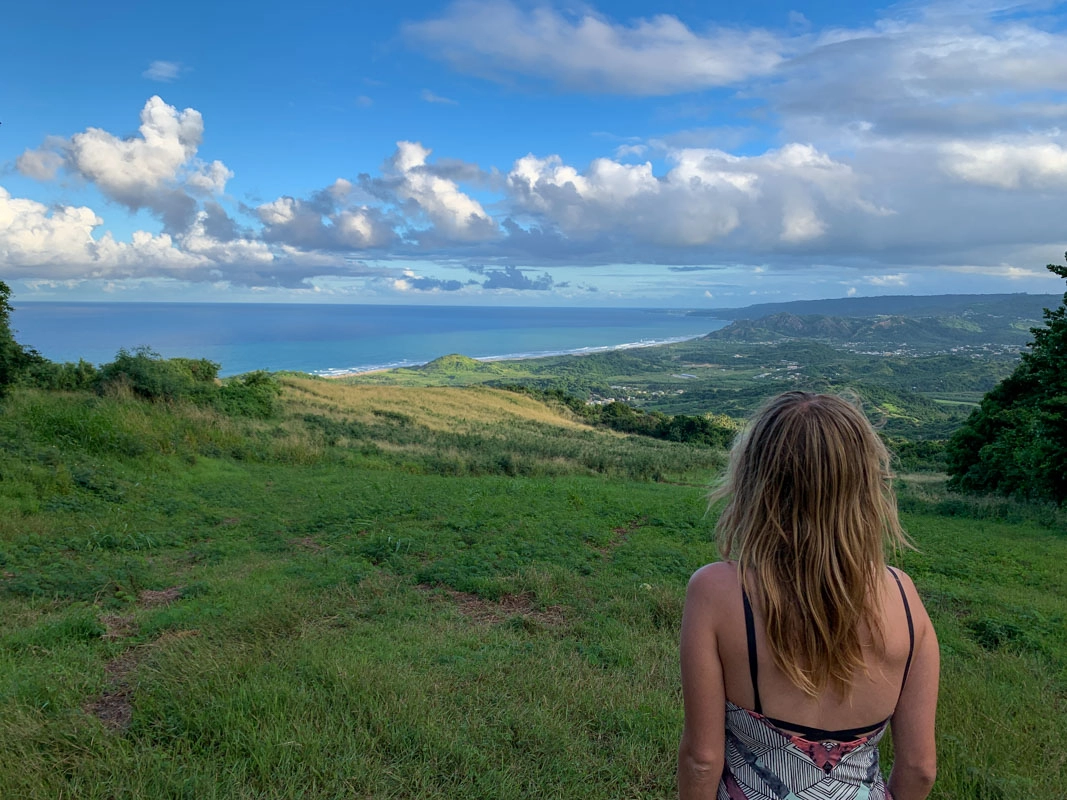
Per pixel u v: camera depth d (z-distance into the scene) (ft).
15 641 15.55
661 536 34.09
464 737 10.81
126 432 50.47
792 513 3.69
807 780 3.77
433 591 22.27
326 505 38.75
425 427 116.88
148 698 11.51
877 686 3.79
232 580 22.59
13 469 36.35
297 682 12.41
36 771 9.14
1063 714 13.47
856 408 3.95
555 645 16.29
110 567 23.80
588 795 9.66
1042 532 43.37
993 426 67.56
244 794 8.89
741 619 3.80
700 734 3.94
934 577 28.40
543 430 148.25
